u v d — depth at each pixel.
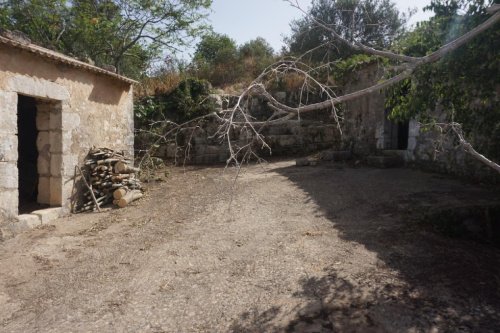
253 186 8.60
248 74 17.88
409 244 4.61
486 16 4.07
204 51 20.17
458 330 2.85
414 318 3.04
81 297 3.74
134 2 14.51
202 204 7.39
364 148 11.06
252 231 5.57
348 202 6.71
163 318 3.29
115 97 8.75
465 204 5.52
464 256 4.27
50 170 6.99
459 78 4.57
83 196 7.47
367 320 3.06
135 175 8.89
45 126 7.00
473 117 4.93
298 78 14.83
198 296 3.66
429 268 3.96
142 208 7.36
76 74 7.33
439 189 6.81
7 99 5.67
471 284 3.59
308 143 13.97
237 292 3.70
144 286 3.93
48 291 3.89
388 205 6.23
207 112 13.38
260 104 14.30
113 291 3.84
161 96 14.20
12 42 5.60
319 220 5.88
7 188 5.66
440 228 5.14
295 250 4.67
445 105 4.93
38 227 6.15
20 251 5.07
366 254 4.38
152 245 5.20
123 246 5.21
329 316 3.16
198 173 10.95
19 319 3.37
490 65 4.23
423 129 5.05
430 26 4.92
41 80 6.37
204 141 13.23
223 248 4.93
